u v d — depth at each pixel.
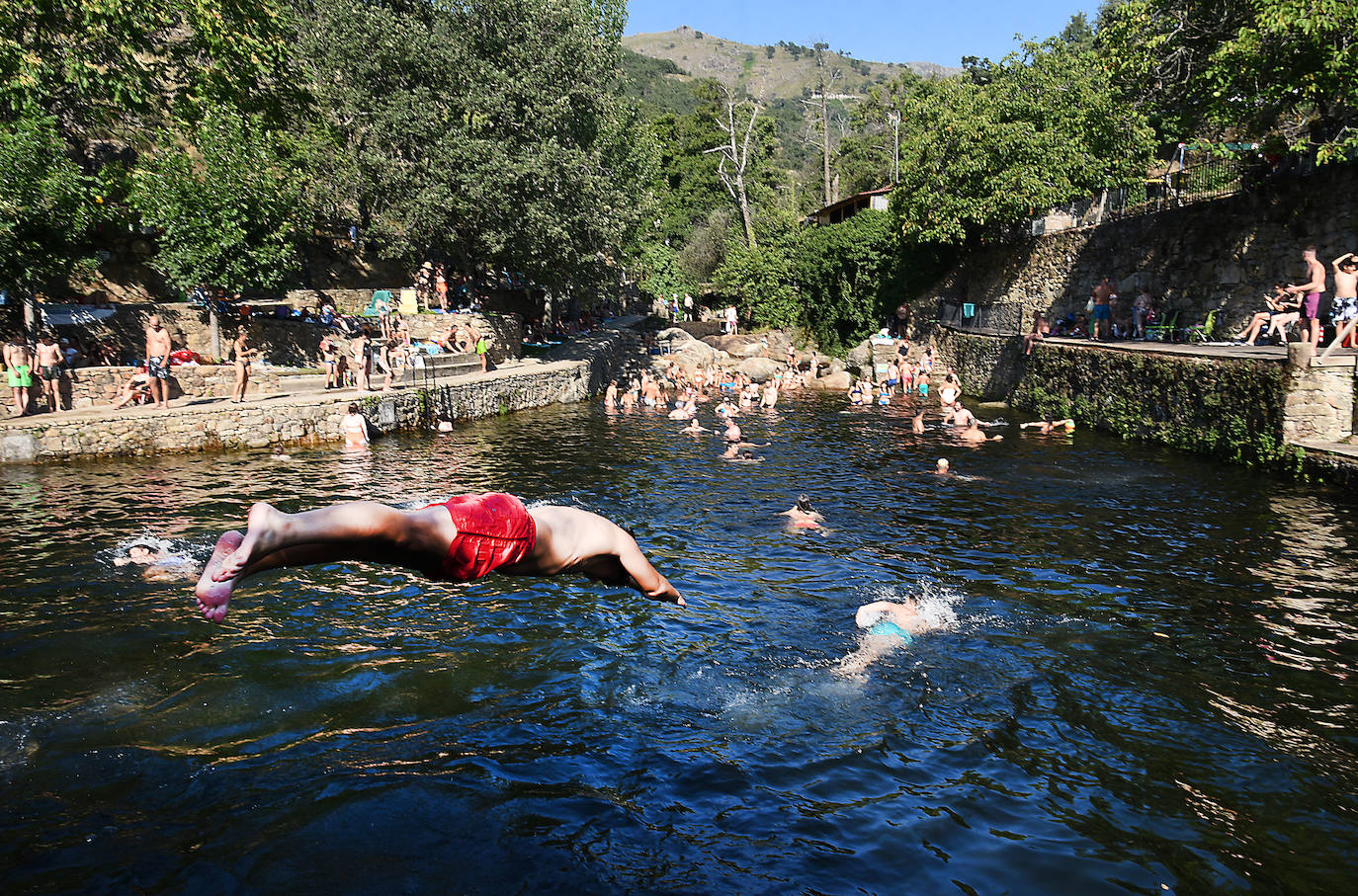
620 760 6.86
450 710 7.67
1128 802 6.28
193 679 8.20
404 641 9.31
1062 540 13.33
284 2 35.44
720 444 23.97
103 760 6.60
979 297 40.91
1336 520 13.91
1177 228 27.17
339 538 3.02
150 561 11.91
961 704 7.91
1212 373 19.77
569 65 34.28
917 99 41.25
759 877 5.36
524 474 19.27
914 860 5.59
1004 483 17.89
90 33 27.08
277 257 26.34
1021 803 6.29
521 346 38.81
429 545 3.36
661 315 61.41
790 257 51.66
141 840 5.49
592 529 4.00
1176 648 9.08
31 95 25.36
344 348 29.53
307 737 7.07
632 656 9.03
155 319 22.62
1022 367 31.78
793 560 12.59
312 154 32.22
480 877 5.18
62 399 22.05
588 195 33.12
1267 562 11.86
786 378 39.62
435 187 30.77
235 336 27.30
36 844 5.43
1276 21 19.27
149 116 34.16
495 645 9.26
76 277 30.83
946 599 10.77
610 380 41.72
